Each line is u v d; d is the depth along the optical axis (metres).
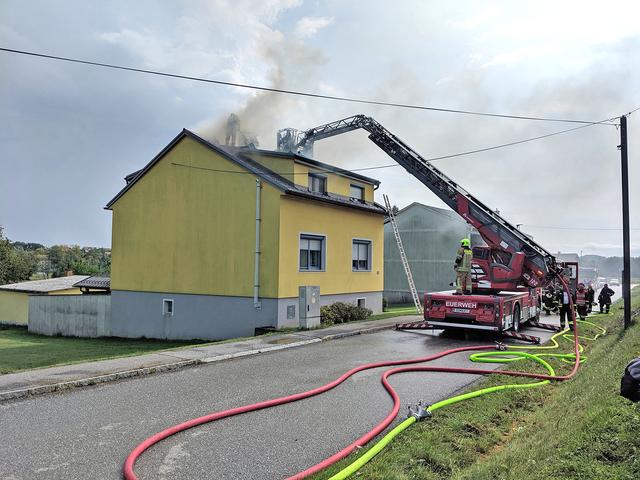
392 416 5.94
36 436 5.33
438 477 4.31
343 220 18.38
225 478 4.36
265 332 14.77
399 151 17.95
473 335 13.84
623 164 13.84
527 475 3.92
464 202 15.74
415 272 32.78
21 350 16.17
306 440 5.32
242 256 15.95
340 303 17.12
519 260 14.09
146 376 8.29
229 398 6.92
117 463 4.63
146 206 18.66
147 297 18.48
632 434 4.16
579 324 17.03
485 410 6.33
